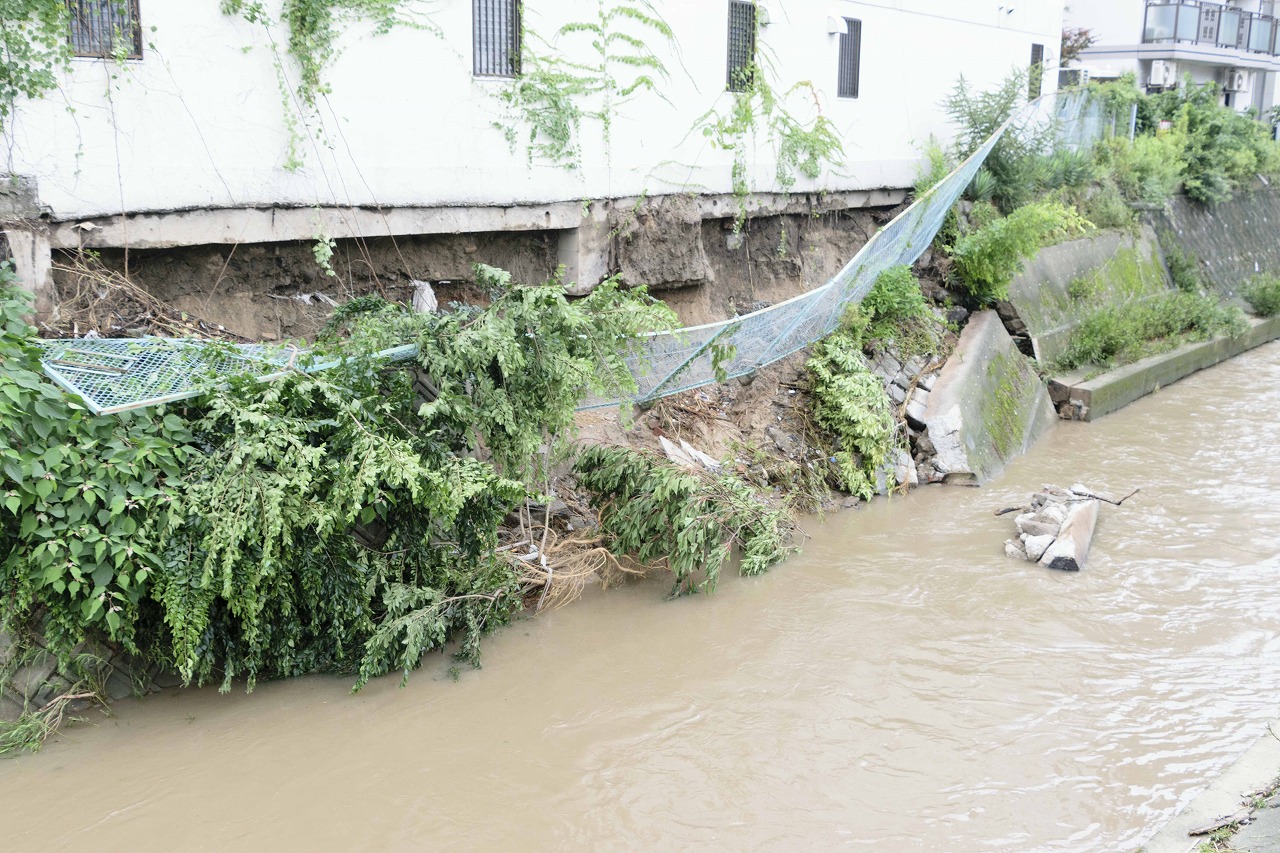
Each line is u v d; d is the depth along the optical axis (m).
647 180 12.19
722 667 8.41
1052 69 21.50
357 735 7.25
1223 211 25.12
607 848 6.25
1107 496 12.63
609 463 9.62
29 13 7.43
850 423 12.62
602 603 9.46
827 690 8.10
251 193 8.84
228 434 7.22
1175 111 25.78
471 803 6.61
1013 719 7.76
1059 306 17.58
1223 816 6.40
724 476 10.41
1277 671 8.49
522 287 8.52
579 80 11.08
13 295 7.33
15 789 6.45
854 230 16.36
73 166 7.83
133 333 8.10
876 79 16.12
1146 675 8.43
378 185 9.64
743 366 11.76
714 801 6.73
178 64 8.27
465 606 8.25
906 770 7.12
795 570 10.37
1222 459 14.09
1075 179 20.23
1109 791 6.91
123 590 6.69
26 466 6.31
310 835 6.24
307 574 7.21
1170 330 19.58
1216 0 34.97
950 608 9.58
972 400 13.90
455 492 7.59
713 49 12.86
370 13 9.24
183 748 6.97
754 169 13.78
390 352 8.05
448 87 10.00
